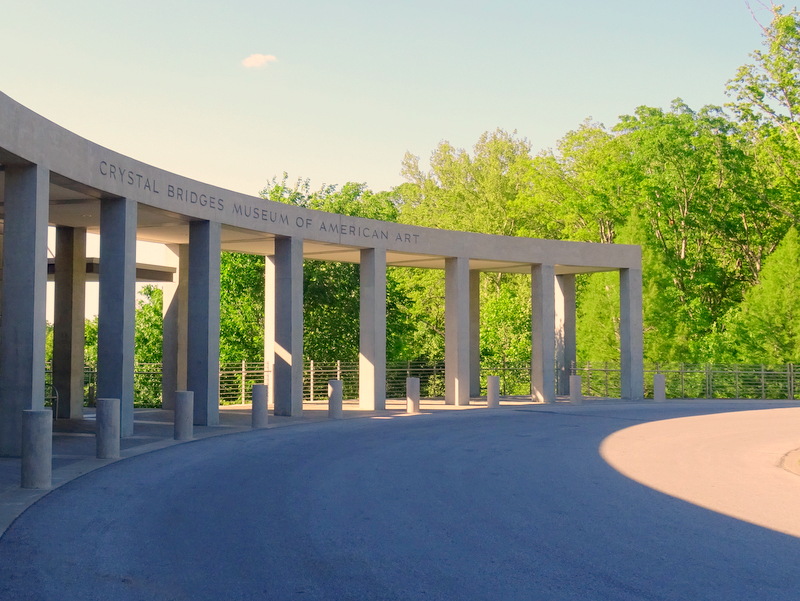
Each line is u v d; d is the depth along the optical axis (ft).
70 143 54.19
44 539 28.27
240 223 75.51
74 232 79.77
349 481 40.52
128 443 56.90
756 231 173.27
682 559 26.08
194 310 72.18
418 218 226.17
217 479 41.04
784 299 144.15
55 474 42.47
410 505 34.42
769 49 153.28
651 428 70.13
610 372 127.95
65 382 78.59
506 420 77.00
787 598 21.97
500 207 209.26
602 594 22.08
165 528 29.99
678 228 174.91
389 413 85.56
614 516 32.78
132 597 21.85
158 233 81.41
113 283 61.52
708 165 166.30
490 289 197.26
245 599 21.61
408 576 23.80
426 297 181.37
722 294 178.19
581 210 179.73
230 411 91.15
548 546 27.55
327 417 80.18
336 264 136.15
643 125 171.63
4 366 49.98
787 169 163.02
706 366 127.75
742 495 38.27
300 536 28.76
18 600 21.59
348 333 138.41
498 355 164.14
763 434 66.49
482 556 26.13
